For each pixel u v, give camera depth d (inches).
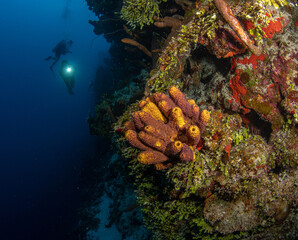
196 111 81.1
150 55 219.6
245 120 108.6
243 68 99.2
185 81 138.4
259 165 93.2
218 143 94.0
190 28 105.9
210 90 118.5
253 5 87.4
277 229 105.3
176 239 122.2
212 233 105.4
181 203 111.5
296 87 93.4
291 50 94.4
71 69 763.4
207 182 95.9
